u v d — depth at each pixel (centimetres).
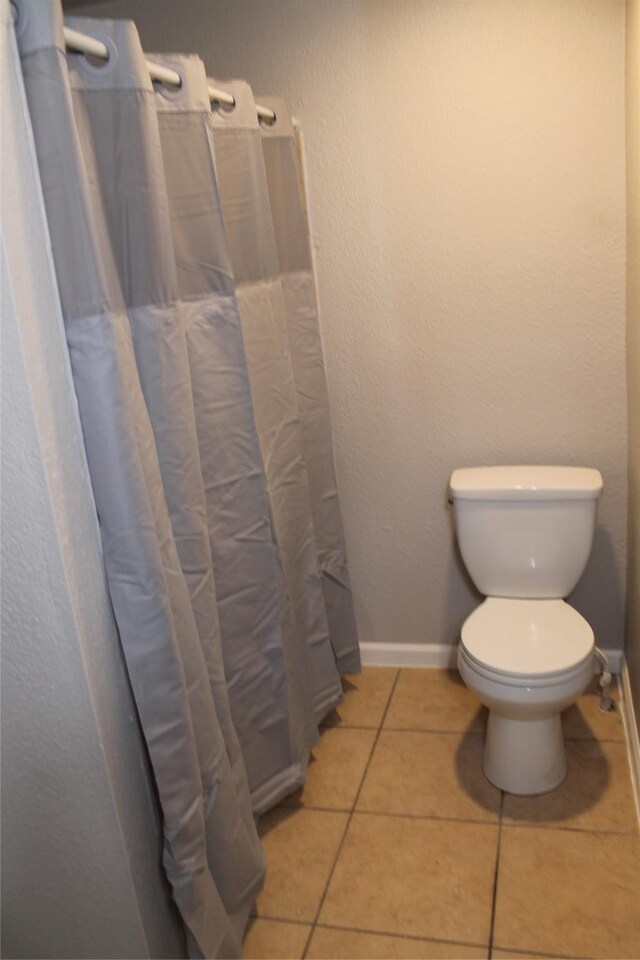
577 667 196
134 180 140
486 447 251
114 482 134
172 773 147
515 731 210
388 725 249
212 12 229
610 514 247
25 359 118
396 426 255
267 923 181
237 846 168
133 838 149
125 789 146
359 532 270
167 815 149
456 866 192
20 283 118
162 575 140
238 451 180
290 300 223
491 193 227
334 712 258
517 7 211
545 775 212
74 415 132
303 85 230
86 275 127
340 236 240
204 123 162
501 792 215
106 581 141
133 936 152
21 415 121
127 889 148
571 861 190
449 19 216
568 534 226
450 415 250
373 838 203
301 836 206
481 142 224
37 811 146
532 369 240
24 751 142
